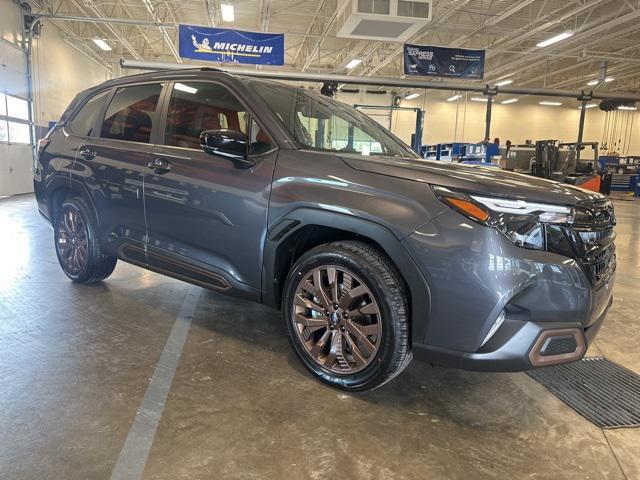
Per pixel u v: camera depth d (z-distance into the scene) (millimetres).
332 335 2104
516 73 21906
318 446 1695
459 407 2035
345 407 1972
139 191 2777
